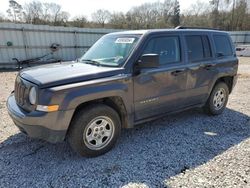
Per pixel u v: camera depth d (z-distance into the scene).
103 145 3.30
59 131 2.84
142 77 3.45
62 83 2.86
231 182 2.66
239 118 4.88
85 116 3.03
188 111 5.29
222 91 5.05
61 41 17.23
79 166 3.02
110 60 3.59
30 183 2.67
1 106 5.70
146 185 2.64
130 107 3.41
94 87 2.99
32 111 2.83
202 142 3.72
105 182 2.70
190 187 2.59
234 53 5.23
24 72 3.31
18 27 15.07
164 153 3.36
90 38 18.70
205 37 4.54
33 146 3.56
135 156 3.27
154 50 3.67
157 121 4.64
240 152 3.38
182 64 4.03
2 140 3.75
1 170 2.92
